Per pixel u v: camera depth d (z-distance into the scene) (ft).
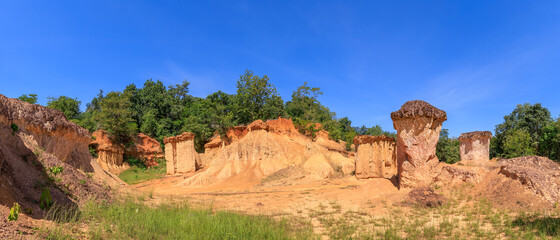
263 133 140.97
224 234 32.19
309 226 41.47
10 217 21.58
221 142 170.30
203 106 220.64
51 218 26.61
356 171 115.96
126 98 178.91
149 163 175.63
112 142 165.68
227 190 97.55
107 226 27.81
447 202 51.83
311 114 256.52
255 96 218.38
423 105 62.90
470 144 83.41
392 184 66.18
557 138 144.46
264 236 33.60
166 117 228.84
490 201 48.60
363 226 41.42
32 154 38.50
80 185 39.24
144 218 33.04
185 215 38.65
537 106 169.48
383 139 118.62
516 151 149.59
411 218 44.52
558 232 31.91
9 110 40.52
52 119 50.08
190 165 151.02
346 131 287.28
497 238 33.47
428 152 62.23
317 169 120.57
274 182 107.04
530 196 45.65
